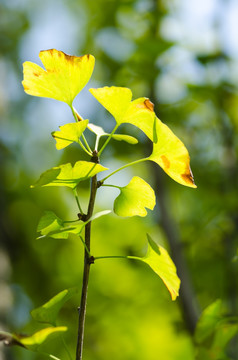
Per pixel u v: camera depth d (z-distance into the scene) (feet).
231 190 6.27
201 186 6.93
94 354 9.44
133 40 6.46
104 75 6.72
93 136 6.35
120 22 6.95
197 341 3.24
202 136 6.93
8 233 7.71
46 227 2.71
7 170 10.11
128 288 9.43
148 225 9.15
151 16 6.76
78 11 8.96
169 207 5.87
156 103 6.18
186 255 6.51
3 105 8.70
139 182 2.77
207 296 6.47
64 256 10.37
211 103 6.44
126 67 6.30
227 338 3.25
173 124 6.59
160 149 2.72
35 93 2.74
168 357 9.41
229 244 6.13
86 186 6.49
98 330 9.43
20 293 10.23
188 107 6.59
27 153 12.46
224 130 6.54
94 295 9.51
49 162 12.78
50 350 8.48
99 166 2.62
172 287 2.78
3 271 6.19
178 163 2.72
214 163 7.04
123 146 6.22
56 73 2.71
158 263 2.78
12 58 12.40
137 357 9.53
